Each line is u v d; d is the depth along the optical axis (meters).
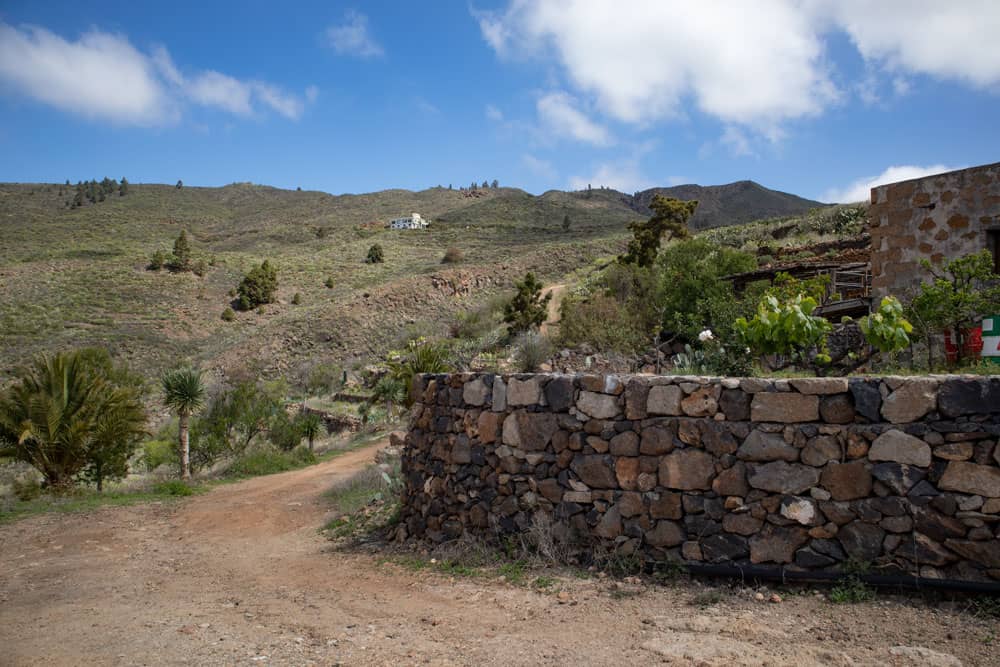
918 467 4.43
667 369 20.03
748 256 25.94
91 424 17.48
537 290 41.41
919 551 4.33
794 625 4.04
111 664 4.02
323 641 4.39
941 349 10.12
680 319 21.97
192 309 63.22
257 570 7.42
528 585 5.36
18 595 6.48
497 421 6.56
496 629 4.42
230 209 174.25
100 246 85.81
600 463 5.68
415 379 8.10
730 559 4.94
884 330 6.87
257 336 55.47
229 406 25.25
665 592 4.87
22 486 16.52
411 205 162.75
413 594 5.54
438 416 7.46
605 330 26.30
